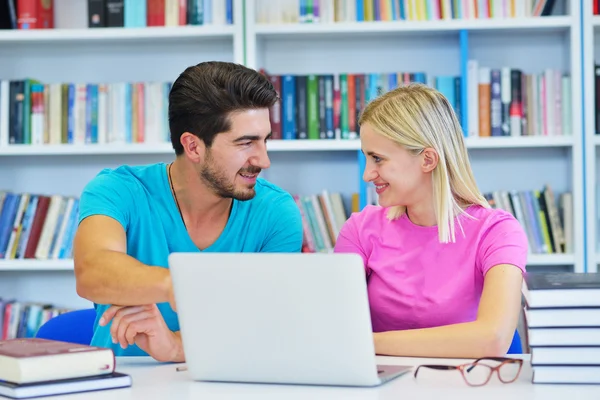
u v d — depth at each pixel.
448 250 2.01
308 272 1.33
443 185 1.99
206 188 2.01
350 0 3.49
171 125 2.01
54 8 3.78
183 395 1.33
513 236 1.94
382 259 2.09
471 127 3.44
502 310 1.75
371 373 1.34
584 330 1.33
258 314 1.38
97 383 1.37
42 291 3.80
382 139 1.98
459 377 1.43
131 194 2.06
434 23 3.43
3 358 1.36
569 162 3.55
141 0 3.52
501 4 3.44
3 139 3.55
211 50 3.79
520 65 3.68
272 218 2.16
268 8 3.52
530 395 1.27
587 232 3.39
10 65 3.81
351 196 3.73
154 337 1.68
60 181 3.82
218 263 1.39
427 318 1.99
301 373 1.38
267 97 1.94
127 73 3.81
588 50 3.39
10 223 3.55
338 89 3.49
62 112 3.55
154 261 2.09
